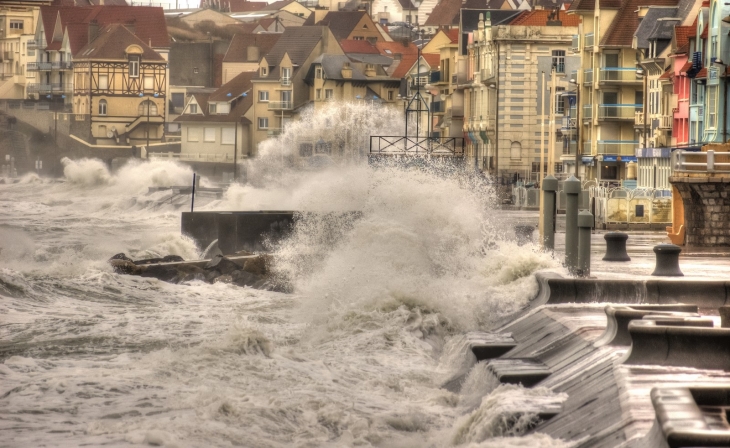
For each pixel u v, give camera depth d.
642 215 177.62
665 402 31.86
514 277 83.31
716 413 33.03
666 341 42.53
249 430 43.94
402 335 67.06
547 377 48.59
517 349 58.34
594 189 194.00
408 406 49.53
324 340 67.25
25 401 48.12
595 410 39.16
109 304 87.25
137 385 51.62
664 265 78.38
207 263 116.38
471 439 41.81
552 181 88.06
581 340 52.00
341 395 51.16
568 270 78.12
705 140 181.75
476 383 52.22
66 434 42.56
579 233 79.62
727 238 126.56
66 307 84.19
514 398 43.31
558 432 39.34
